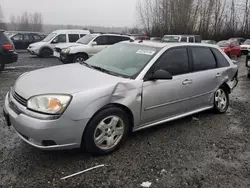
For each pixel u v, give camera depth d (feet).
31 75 11.44
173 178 9.27
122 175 9.29
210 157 10.89
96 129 9.98
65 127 9.09
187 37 58.85
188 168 9.95
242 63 51.34
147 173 9.48
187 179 9.25
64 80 10.36
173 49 13.05
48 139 8.95
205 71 14.47
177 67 12.96
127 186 8.71
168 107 12.60
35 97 9.16
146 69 11.53
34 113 8.97
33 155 10.31
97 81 10.36
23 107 9.31
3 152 10.45
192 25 120.88
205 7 121.49
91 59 14.34
